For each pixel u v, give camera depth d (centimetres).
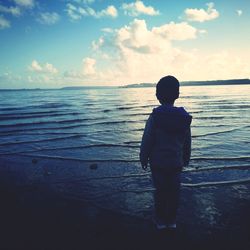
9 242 324
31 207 429
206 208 409
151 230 347
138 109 2830
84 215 396
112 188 509
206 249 302
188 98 4881
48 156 795
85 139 1084
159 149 300
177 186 311
